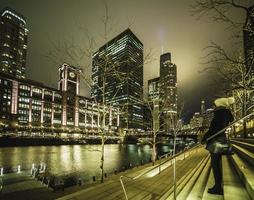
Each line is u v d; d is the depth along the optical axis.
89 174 41.34
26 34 188.62
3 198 18.44
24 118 136.38
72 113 168.12
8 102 126.88
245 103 11.76
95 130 179.75
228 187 4.52
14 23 175.88
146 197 9.32
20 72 177.75
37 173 33.31
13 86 131.00
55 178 36.00
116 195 9.84
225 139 4.43
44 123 148.50
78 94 183.00
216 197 4.53
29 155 72.19
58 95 162.00
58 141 127.88
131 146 142.75
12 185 23.66
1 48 164.75
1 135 107.88
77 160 63.38
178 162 20.48
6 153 76.44
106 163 58.22
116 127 164.12
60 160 62.34
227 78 8.63
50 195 15.48
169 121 38.69
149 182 12.27
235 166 7.20
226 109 4.54
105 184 12.00
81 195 9.93
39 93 148.75
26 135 123.50
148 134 149.12
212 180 6.86
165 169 17.11
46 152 83.94
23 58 182.88
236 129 35.12
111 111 27.67
